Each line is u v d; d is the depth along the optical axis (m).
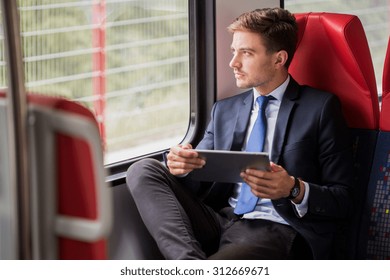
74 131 1.52
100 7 4.70
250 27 2.99
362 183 3.04
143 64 5.31
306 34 3.15
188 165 2.86
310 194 2.86
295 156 2.97
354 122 3.09
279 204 2.93
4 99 1.62
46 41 3.95
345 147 2.98
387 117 3.00
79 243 1.63
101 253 1.67
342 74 3.08
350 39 3.01
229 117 3.18
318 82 3.15
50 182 1.55
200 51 3.43
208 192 3.17
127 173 3.01
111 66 5.22
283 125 3.02
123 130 6.21
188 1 3.40
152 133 6.30
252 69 3.01
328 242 2.96
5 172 1.61
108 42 4.88
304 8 5.68
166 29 4.40
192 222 3.05
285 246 2.91
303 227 2.92
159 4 4.37
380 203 3.00
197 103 3.47
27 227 1.53
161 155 3.38
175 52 4.91
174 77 5.31
